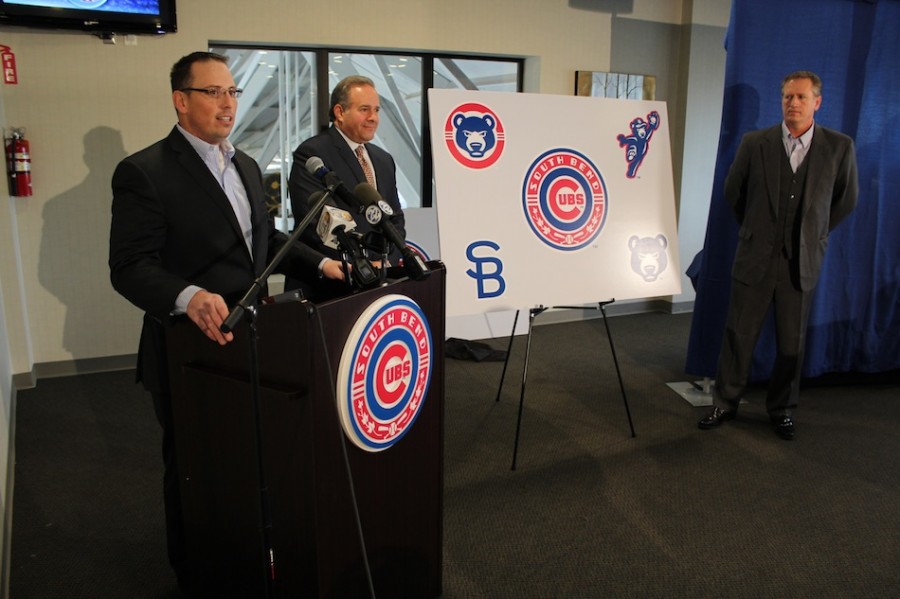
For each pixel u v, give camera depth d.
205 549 1.68
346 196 1.54
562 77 4.91
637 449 2.96
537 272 2.64
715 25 5.20
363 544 1.44
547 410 3.41
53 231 3.75
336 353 1.40
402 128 4.75
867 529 2.34
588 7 4.88
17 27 3.49
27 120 3.59
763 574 2.08
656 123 2.88
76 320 3.88
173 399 1.63
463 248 2.52
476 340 4.66
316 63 4.36
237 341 1.46
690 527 2.34
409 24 4.36
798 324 3.03
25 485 2.61
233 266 1.77
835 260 3.58
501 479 2.68
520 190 2.62
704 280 3.48
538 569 2.09
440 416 1.78
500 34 4.64
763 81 3.31
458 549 2.19
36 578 2.04
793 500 2.53
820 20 3.32
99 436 3.06
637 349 4.48
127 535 2.28
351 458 1.49
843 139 2.93
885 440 3.09
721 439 3.07
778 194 2.94
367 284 1.51
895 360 3.80
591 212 2.75
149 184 1.64
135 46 3.72
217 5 3.86
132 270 1.58
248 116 4.38
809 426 3.24
